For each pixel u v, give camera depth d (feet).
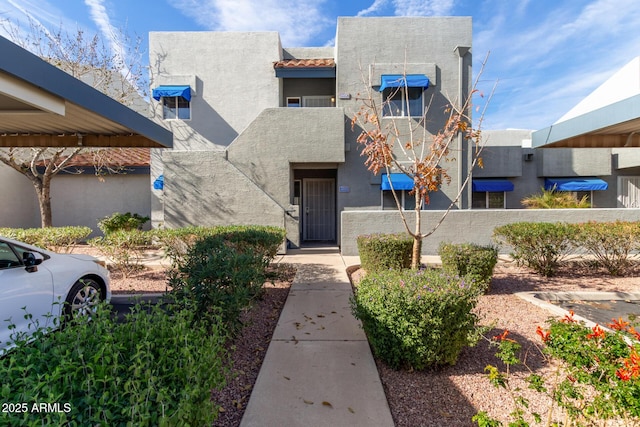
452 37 42.78
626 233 23.36
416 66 41.78
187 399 5.54
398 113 42.19
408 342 11.26
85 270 16.74
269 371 11.77
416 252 21.84
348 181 42.27
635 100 20.81
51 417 4.81
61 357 5.95
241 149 40.14
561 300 20.08
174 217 37.76
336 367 12.04
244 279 13.70
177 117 47.21
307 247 40.91
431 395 10.49
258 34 47.75
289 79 49.24
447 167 42.24
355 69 42.65
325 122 39.99
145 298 20.26
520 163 50.60
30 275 13.87
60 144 23.90
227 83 47.52
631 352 7.70
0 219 44.65
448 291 11.68
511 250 33.65
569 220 33.53
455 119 21.22
